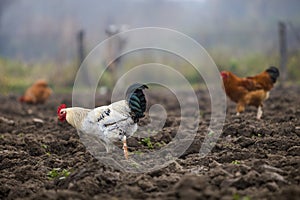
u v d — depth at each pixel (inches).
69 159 455.5
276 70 655.8
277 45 1683.1
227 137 514.6
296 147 428.1
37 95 928.3
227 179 332.5
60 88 1428.4
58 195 315.6
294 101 802.2
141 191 324.5
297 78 1342.3
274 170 351.3
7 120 681.0
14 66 1592.0
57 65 1585.9
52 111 859.4
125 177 364.5
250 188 319.6
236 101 657.6
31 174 395.5
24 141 527.2
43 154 487.2
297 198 284.4
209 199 293.4
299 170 348.5
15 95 1175.6
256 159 386.6
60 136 560.7
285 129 505.0
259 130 512.1
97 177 352.2
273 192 311.0
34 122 677.3
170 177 359.6
